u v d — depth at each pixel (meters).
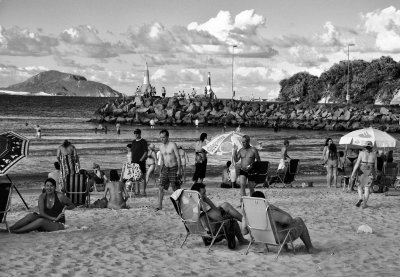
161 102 106.62
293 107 110.19
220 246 10.15
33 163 33.16
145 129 83.62
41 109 152.62
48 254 9.29
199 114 102.44
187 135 69.06
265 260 9.10
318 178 27.02
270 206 9.42
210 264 8.84
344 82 180.25
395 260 9.03
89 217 13.48
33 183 24.89
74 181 15.04
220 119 101.31
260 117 104.62
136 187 19.86
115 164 33.28
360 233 11.34
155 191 20.41
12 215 13.98
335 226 12.16
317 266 8.67
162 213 14.24
